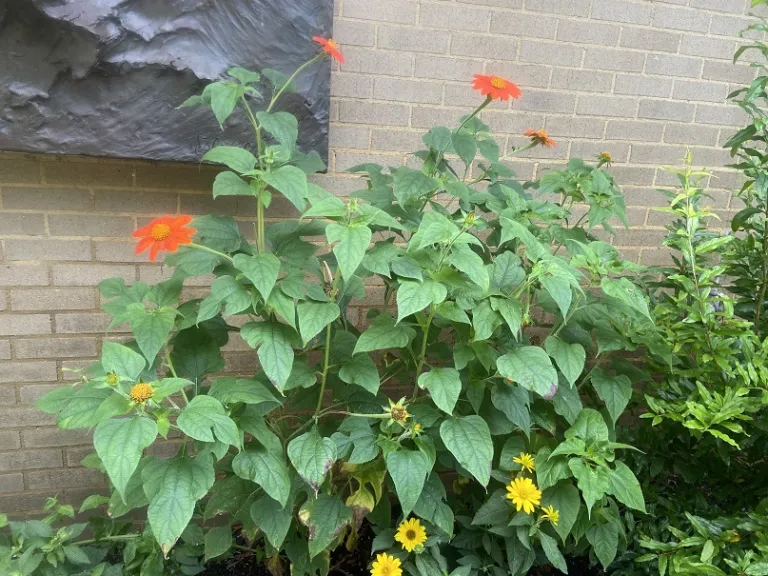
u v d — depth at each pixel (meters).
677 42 2.38
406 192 1.64
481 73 2.21
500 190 1.95
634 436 2.11
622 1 2.27
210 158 1.40
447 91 2.19
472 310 1.45
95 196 1.95
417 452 1.44
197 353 1.56
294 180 1.34
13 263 1.94
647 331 1.75
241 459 1.37
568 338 1.74
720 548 1.60
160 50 1.75
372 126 2.16
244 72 1.51
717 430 1.65
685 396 1.84
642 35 2.34
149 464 1.26
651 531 1.88
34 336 2.02
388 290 1.87
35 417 2.09
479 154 2.28
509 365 1.39
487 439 1.42
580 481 1.49
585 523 1.65
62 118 1.73
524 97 2.28
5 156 1.84
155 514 1.18
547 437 1.88
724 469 1.99
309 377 1.48
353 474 1.67
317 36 1.89
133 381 1.21
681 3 2.34
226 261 1.51
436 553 1.67
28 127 1.72
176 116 1.82
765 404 1.64
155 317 1.35
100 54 1.68
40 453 2.12
